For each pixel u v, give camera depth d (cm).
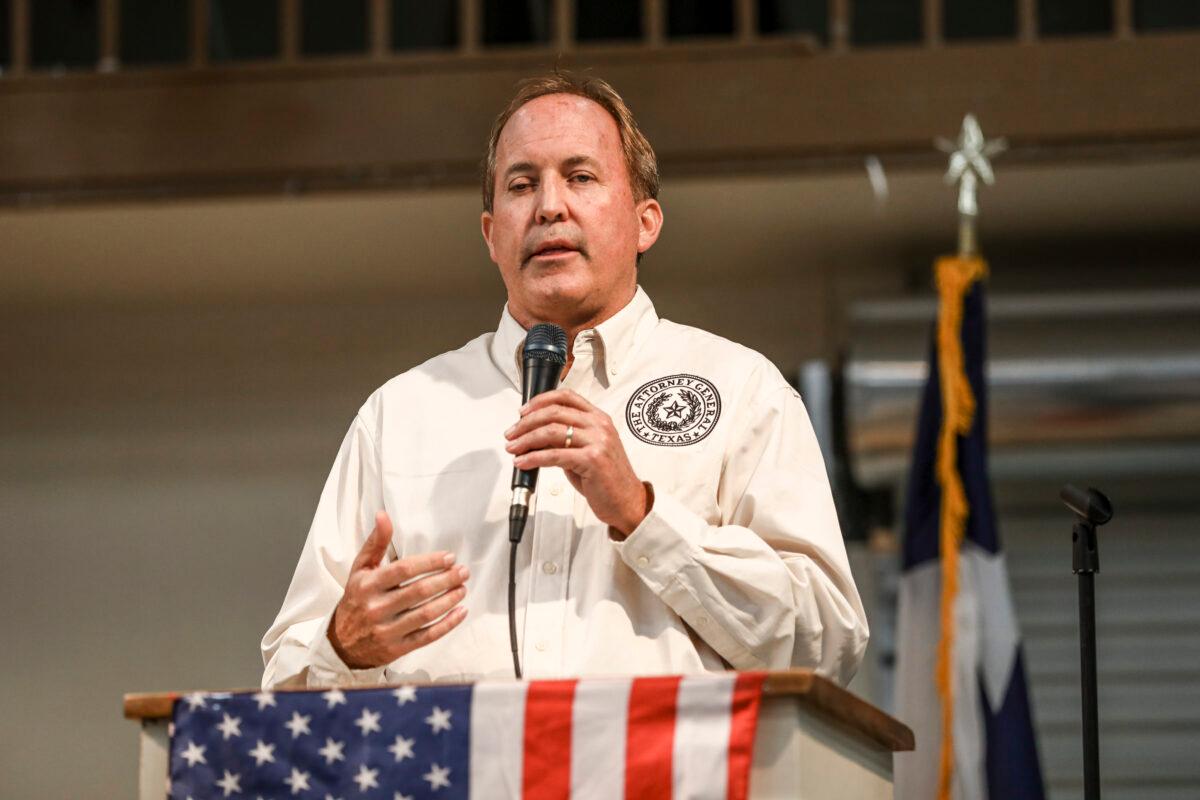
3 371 1677
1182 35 1362
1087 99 1355
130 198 1413
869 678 1502
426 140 1385
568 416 506
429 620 502
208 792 465
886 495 1529
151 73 1415
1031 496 1564
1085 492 642
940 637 1213
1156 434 1430
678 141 1369
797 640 535
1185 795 1502
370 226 1470
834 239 1528
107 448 1655
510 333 605
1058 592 1544
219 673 1598
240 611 1612
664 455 562
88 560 1630
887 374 1423
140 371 1669
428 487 573
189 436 1655
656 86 1378
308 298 1655
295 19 1427
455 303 1662
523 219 594
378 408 605
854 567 1520
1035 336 1440
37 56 1559
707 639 526
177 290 1630
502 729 457
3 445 1661
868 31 1525
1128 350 1429
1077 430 1434
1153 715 1520
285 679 534
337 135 1393
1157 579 1546
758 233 1512
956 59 1368
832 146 1362
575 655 530
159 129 1407
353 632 504
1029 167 1369
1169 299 1452
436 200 1412
